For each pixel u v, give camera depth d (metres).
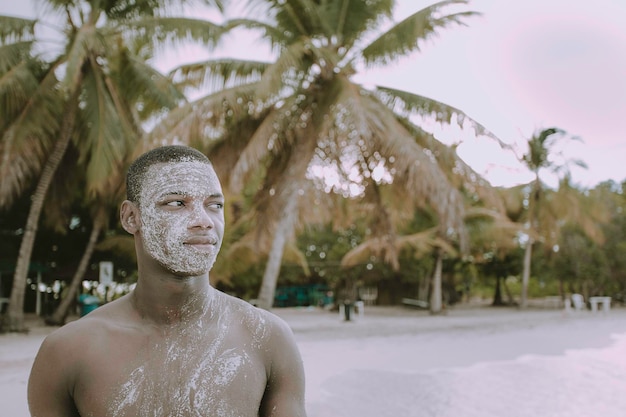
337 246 32.19
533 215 31.23
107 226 19.61
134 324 1.43
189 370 1.38
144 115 20.16
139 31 15.71
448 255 30.08
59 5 15.21
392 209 20.83
